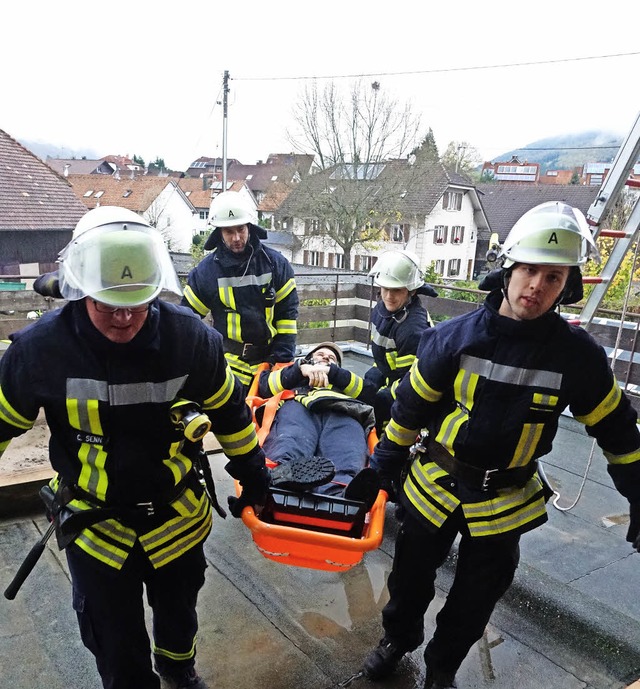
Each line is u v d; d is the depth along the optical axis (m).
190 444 1.70
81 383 1.48
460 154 33.53
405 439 2.02
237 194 3.34
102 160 50.25
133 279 1.38
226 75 22.19
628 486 1.86
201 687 2.07
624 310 3.47
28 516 3.11
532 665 2.32
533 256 1.58
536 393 1.72
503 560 1.90
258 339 3.46
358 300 7.80
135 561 1.69
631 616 2.56
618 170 2.96
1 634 2.31
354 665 2.29
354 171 26.06
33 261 20.80
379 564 2.96
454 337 1.80
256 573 2.81
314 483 2.15
